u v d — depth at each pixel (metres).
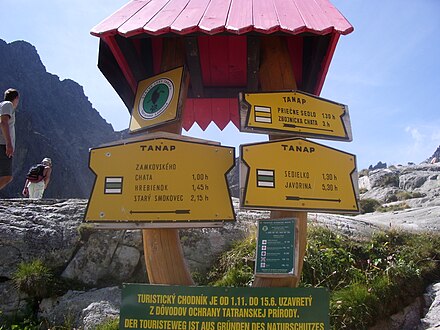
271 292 3.19
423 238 8.49
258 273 3.35
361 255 7.68
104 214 3.45
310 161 3.61
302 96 3.86
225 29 3.55
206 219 3.40
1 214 8.16
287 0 4.20
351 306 6.09
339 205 3.59
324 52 4.15
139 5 4.18
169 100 3.86
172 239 3.71
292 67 4.39
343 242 7.93
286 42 4.30
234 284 6.69
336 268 7.02
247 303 3.19
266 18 3.74
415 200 26.50
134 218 3.42
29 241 7.70
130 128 4.00
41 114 112.62
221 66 4.89
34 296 7.06
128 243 7.79
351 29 3.62
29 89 117.06
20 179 82.25
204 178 3.49
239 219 8.72
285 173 3.51
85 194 101.19
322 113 3.88
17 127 87.75
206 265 7.56
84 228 7.93
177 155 3.54
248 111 3.65
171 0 4.25
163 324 3.20
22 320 6.77
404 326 6.31
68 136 117.19
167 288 3.24
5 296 7.02
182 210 3.42
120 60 4.14
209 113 5.63
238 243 7.85
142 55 4.54
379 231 8.70
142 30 3.64
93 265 7.61
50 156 91.25
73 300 6.94
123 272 7.60
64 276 7.46
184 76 3.90
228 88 5.18
